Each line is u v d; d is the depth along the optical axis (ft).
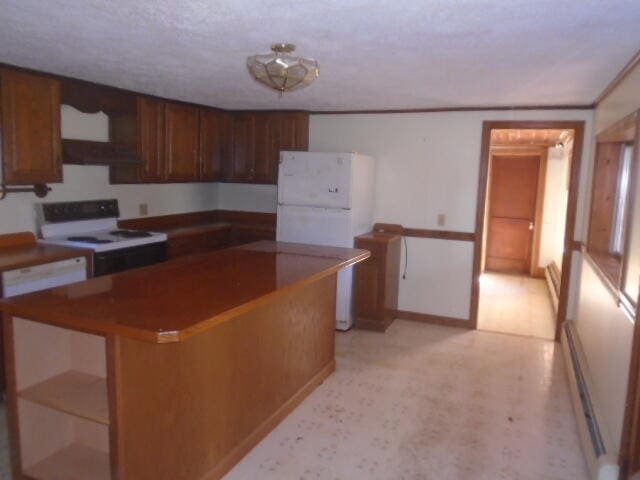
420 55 9.21
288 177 15.58
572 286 14.97
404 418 10.25
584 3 6.36
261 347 9.08
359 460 8.75
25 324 6.92
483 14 6.88
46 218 12.81
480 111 15.40
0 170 11.37
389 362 13.17
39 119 11.48
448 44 8.44
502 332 15.94
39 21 7.67
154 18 7.43
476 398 11.21
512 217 25.89
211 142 17.31
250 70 8.21
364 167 15.81
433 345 14.57
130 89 13.62
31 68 11.09
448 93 13.08
